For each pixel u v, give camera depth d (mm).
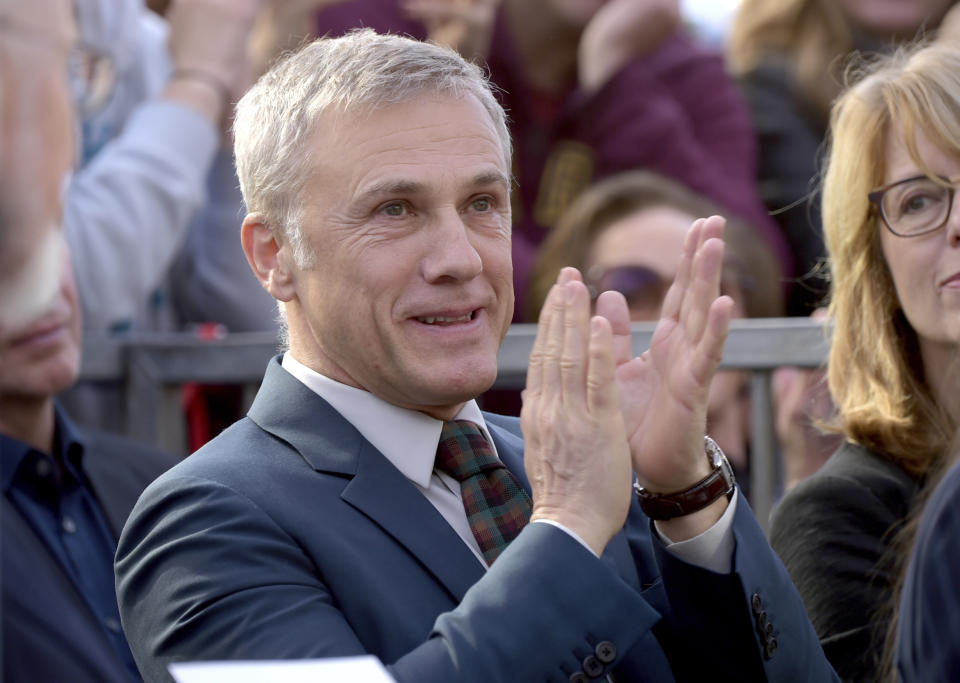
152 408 9586
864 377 7246
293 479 5402
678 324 5562
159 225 9602
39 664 2592
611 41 12156
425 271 5434
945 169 6805
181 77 10008
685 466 5402
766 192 12062
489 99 5801
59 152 2105
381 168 5422
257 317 10898
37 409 7324
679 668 5730
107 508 7676
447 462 5723
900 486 6777
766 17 12562
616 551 5898
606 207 10781
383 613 5082
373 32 5895
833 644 6469
